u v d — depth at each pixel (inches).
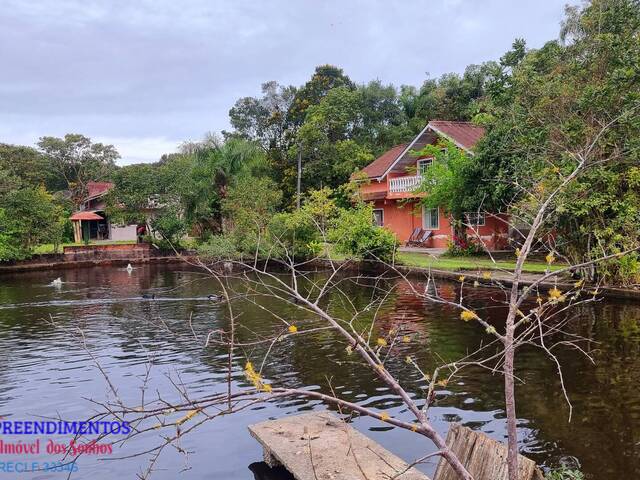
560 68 576.7
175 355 386.0
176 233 1250.6
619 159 469.1
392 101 1643.7
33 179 1862.7
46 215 1099.9
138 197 1237.1
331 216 917.2
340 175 1302.9
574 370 307.0
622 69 472.4
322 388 299.4
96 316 553.0
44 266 1087.6
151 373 343.9
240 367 347.3
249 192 1072.8
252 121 1935.3
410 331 419.5
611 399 260.8
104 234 1793.8
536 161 480.4
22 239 1077.8
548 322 426.0
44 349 416.2
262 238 866.1
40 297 698.8
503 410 254.7
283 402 281.1
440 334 406.9
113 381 330.0
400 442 227.9
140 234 1557.6
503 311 478.3
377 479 178.4
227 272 932.6
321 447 205.5
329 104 1401.3
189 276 935.7
